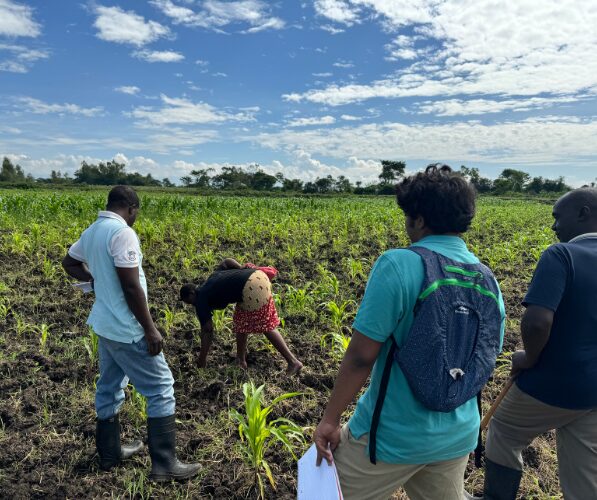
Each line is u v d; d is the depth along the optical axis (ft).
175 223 45.85
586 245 7.28
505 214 71.51
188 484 9.98
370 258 32.99
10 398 12.86
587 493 7.64
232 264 15.76
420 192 5.98
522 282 27.68
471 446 6.21
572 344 7.17
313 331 18.51
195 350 16.43
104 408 10.25
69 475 10.11
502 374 15.16
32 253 29.17
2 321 18.13
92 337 14.49
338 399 5.83
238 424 12.01
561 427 7.82
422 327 5.51
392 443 5.79
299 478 6.45
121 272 9.28
